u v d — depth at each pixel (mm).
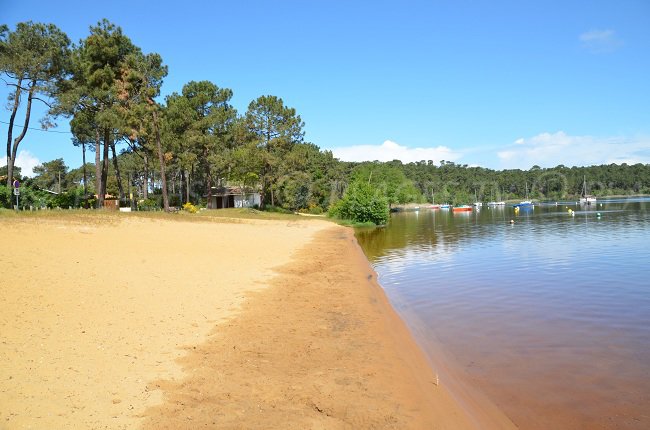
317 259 23750
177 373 7453
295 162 68062
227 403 6551
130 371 7316
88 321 9523
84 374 6961
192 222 37844
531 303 14938
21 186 41031
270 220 54531
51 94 34281
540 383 8430
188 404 6367
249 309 12250
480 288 17594
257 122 69125
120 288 12570
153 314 10695
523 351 10266
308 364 8602
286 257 23547
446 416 6914
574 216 67750
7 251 15320
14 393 6070
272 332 10367
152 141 50000
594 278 19047
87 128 45438
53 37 34406
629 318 12844
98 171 42406
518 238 37719
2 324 8641
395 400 7297
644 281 18141
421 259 26609
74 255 16297
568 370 9062
